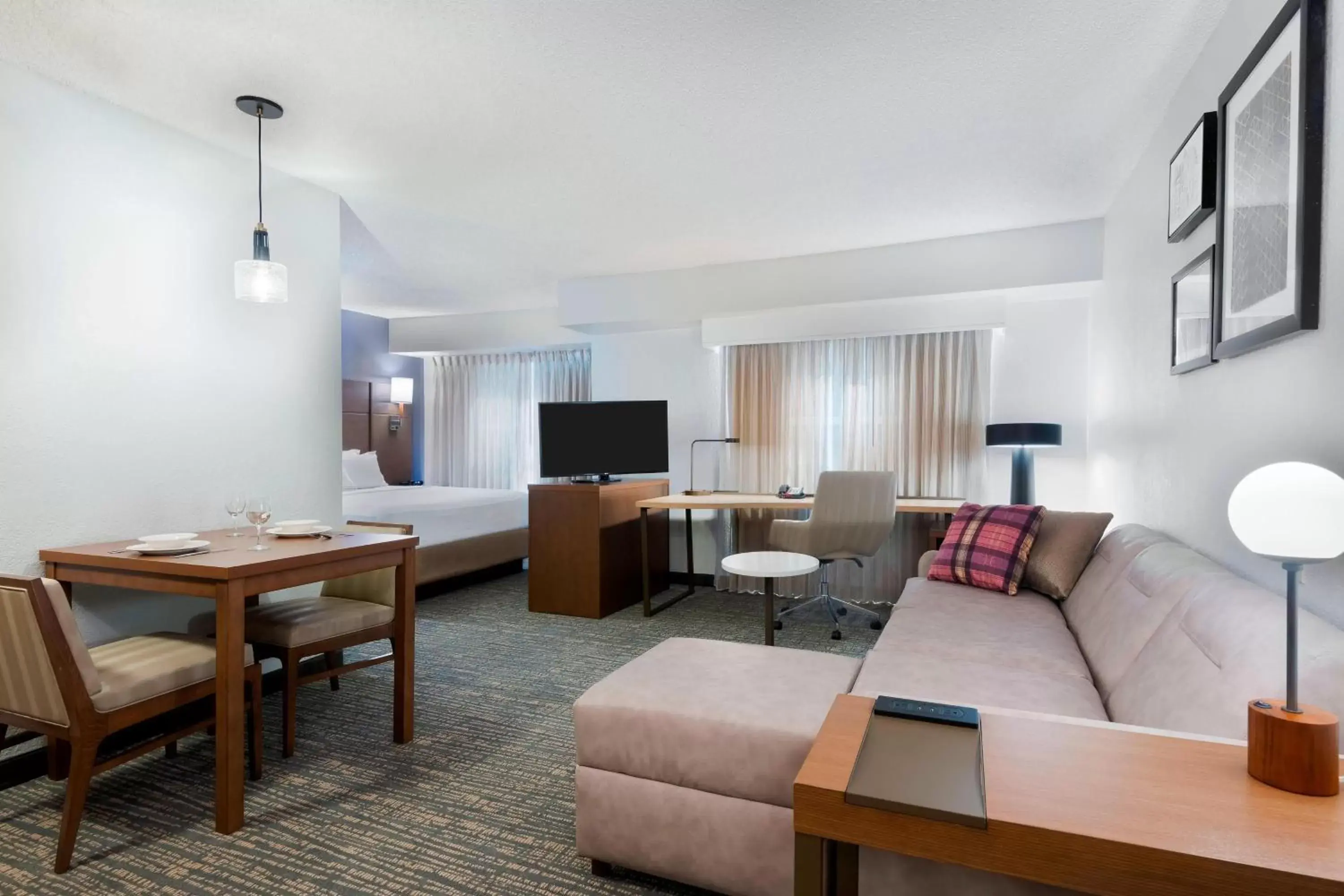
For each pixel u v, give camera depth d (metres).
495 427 7.05
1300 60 1.51
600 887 1.74
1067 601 2.86
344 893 1.71
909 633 2.43
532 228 4.02
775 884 1.57
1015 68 2.31
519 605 4.88
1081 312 4.41
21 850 1.89
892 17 2.02
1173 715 1.46
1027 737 1.15
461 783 2.27
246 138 2.78
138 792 2.22
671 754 1.66
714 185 3.34
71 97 2.38
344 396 6.68
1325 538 0.91
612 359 5.93
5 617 1.79
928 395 4.79
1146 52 2.22
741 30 2.07
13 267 2.24
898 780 0.99
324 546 2.39
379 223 3.92
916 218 3.86
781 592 5.16
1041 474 4.48
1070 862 0.86
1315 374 1.50
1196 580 1.83
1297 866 0.79
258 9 1.93
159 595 2.69
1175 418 2.53
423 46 2.12
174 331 2.70
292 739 2.46
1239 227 1.87
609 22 2.02
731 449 5.40
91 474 2.45
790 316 5.00
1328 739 0.94
